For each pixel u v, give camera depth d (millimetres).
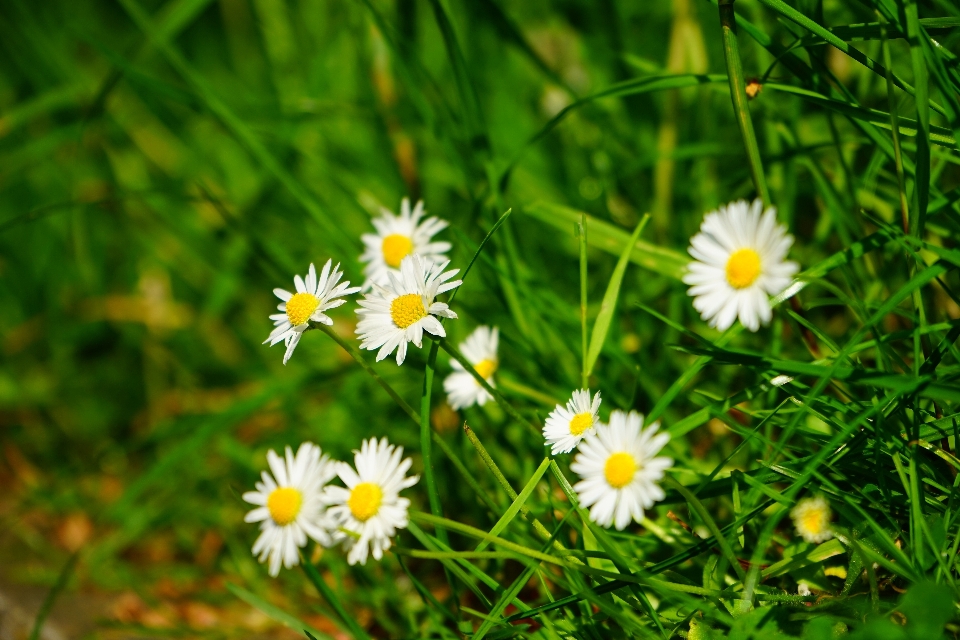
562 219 564
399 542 495
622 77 726
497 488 546
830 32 480
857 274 550
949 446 487
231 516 616
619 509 441
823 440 482
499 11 592
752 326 432
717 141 651
